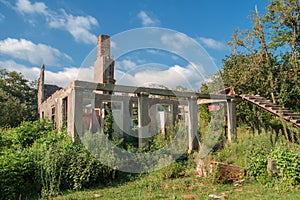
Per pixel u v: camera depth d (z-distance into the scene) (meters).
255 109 10.18
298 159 4.77
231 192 4.63
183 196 4.41
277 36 12.65
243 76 12.09
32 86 27.77
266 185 4.92
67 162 5.06
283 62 12.23
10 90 25.11
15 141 7.34
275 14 12.35
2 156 4.61
